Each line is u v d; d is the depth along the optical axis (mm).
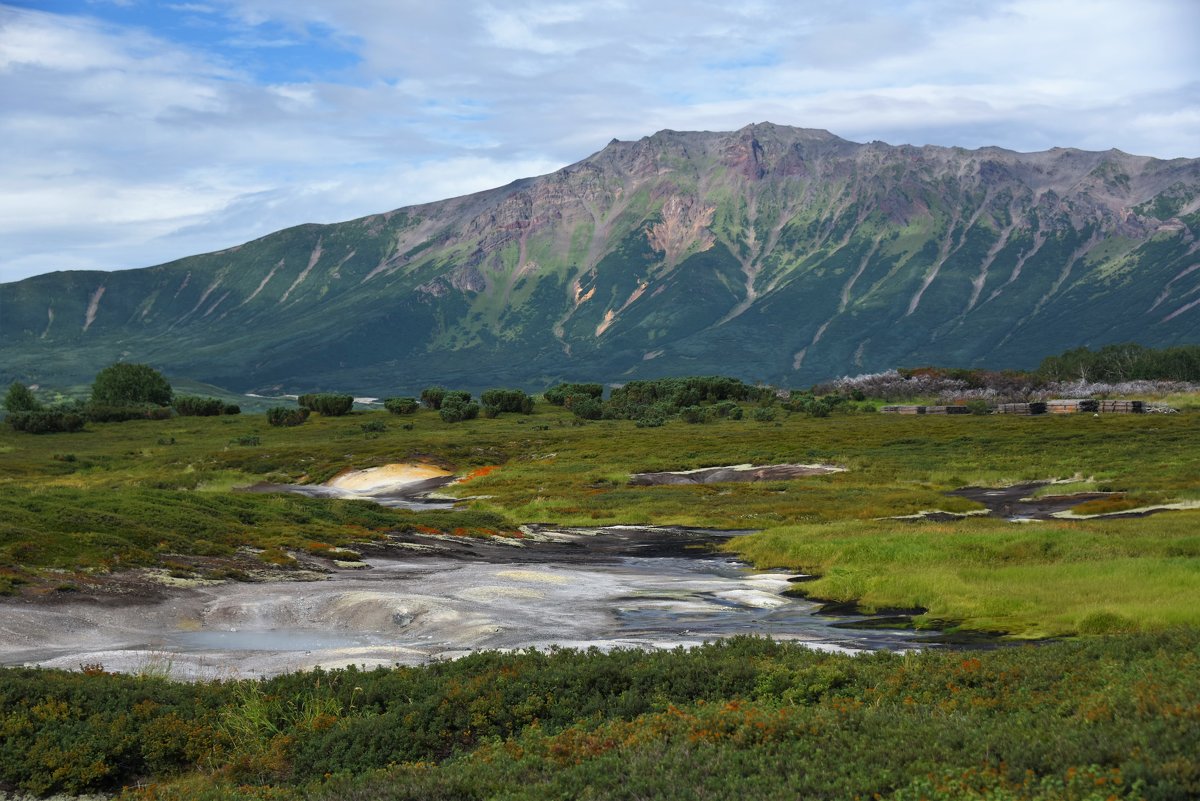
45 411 156375
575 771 12336
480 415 162875
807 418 146625
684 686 17375
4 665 22250
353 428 142875
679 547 52344
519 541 54281
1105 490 67938
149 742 15812
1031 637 25453
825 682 16922
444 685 17516
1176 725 11625
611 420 154250
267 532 45188
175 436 142625
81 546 35562
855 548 41969
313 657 23328
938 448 99500
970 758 11484
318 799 12664
